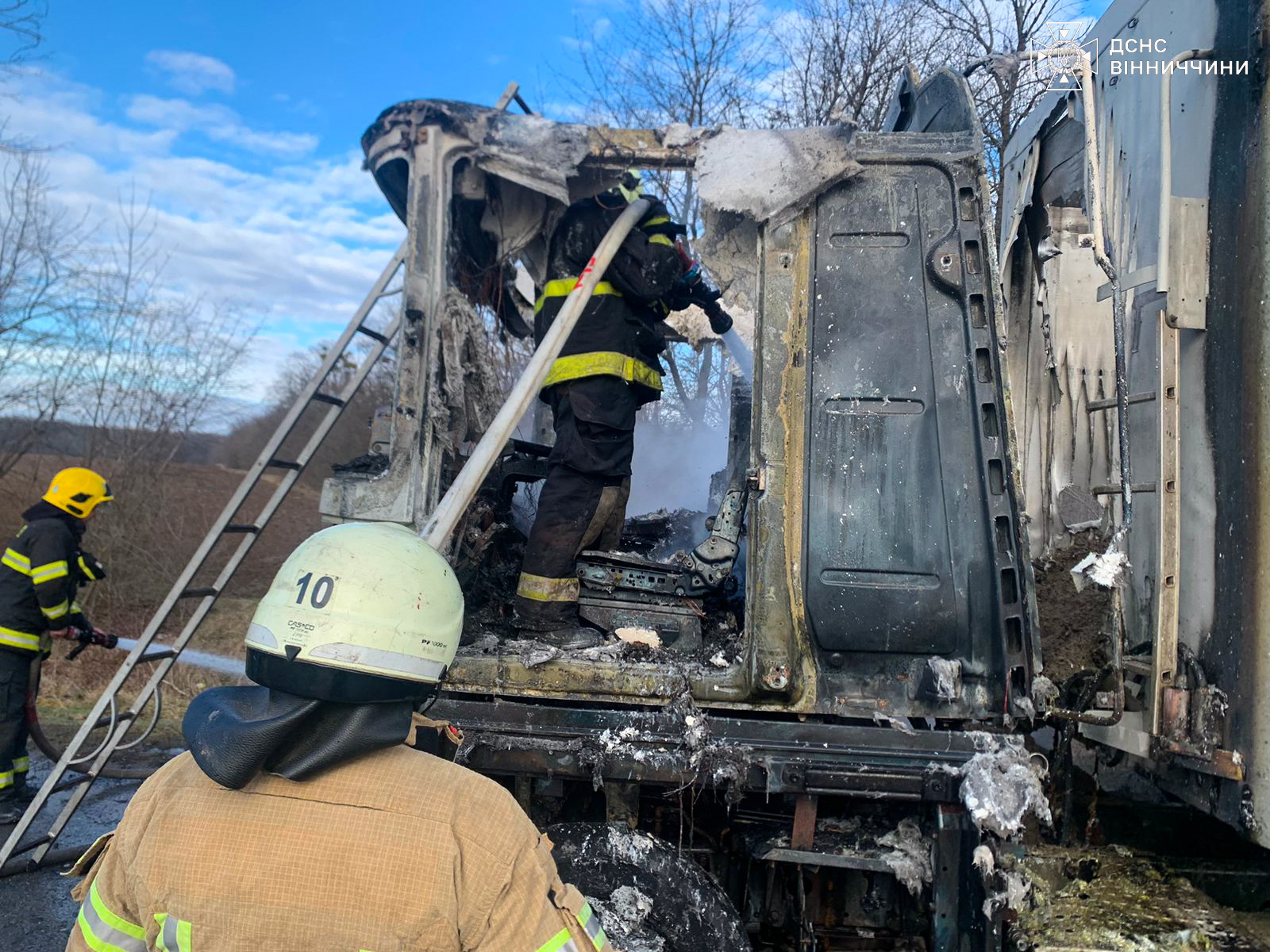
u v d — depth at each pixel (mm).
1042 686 2236
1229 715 2111
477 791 1156
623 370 2650
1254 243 2109
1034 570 2814
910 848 2248
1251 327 2107
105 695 3531
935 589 2240
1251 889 2385
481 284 3066
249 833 1072
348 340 3045
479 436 2760
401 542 1255
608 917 2162
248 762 1057
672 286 2748
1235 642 2107
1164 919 2191
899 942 2342
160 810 1124
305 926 1038
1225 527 2166
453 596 1269
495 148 2527
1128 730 2404
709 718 2268
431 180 2514
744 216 2490
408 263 2506
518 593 2617
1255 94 2121
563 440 2635
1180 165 2391
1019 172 3191
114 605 8836
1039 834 2535
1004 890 2102
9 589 4141
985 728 2227
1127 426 2348
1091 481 2871
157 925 1084
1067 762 2533
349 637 1107
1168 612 2293
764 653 2260
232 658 7516
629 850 2207
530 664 2348
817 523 2293
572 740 2271
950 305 2355
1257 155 2109
